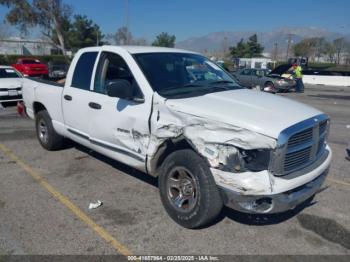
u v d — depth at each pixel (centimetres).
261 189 307
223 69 514
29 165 560
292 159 331
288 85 1938
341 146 716
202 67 475
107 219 389
